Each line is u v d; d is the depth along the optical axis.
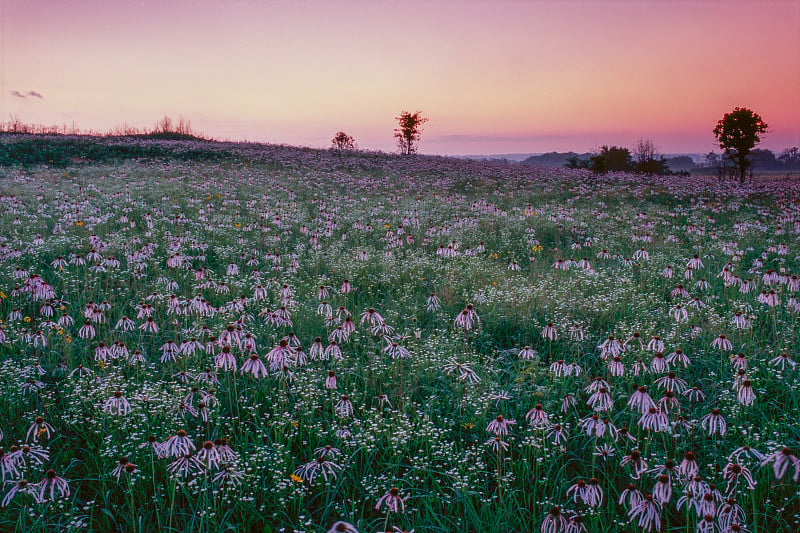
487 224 17.62
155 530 4.61
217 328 7.96
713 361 7.39
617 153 60.19
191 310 8.00
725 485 4.98
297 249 13.50
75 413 5.84
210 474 5.07
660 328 8.57
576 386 6.80
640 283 10.89
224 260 12.41
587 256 14.00
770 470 5.05
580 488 4.39
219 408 6.14
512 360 7.73
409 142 57.62
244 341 6.08
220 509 4.73
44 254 11.88
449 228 16.41
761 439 5.54
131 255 11.07
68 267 11.05
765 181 43.12
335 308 9.45
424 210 20.53
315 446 5.67
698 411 6.30
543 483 5.12
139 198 19.78
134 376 6.86
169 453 4.34
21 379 6.46
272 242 14.34
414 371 7.18
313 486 5.09
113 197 19.72
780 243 15.37
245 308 9.23
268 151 44.62
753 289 10.02
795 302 8.38
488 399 6.22
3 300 8.91
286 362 6.12
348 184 27.91
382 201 22.86
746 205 23.72
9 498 4.14
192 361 7.25
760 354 7.47
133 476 4.93
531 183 31.33
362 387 6.90
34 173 27.09
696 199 26.44
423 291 10.87
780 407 6.30
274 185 26.27
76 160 34.53
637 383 6.70
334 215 18.17
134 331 8.20
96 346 7.62
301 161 38.38
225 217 17.00
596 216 19.97
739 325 7.64
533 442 5.29
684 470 4.29
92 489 5.03
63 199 18.56
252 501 4.80
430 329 8.88
